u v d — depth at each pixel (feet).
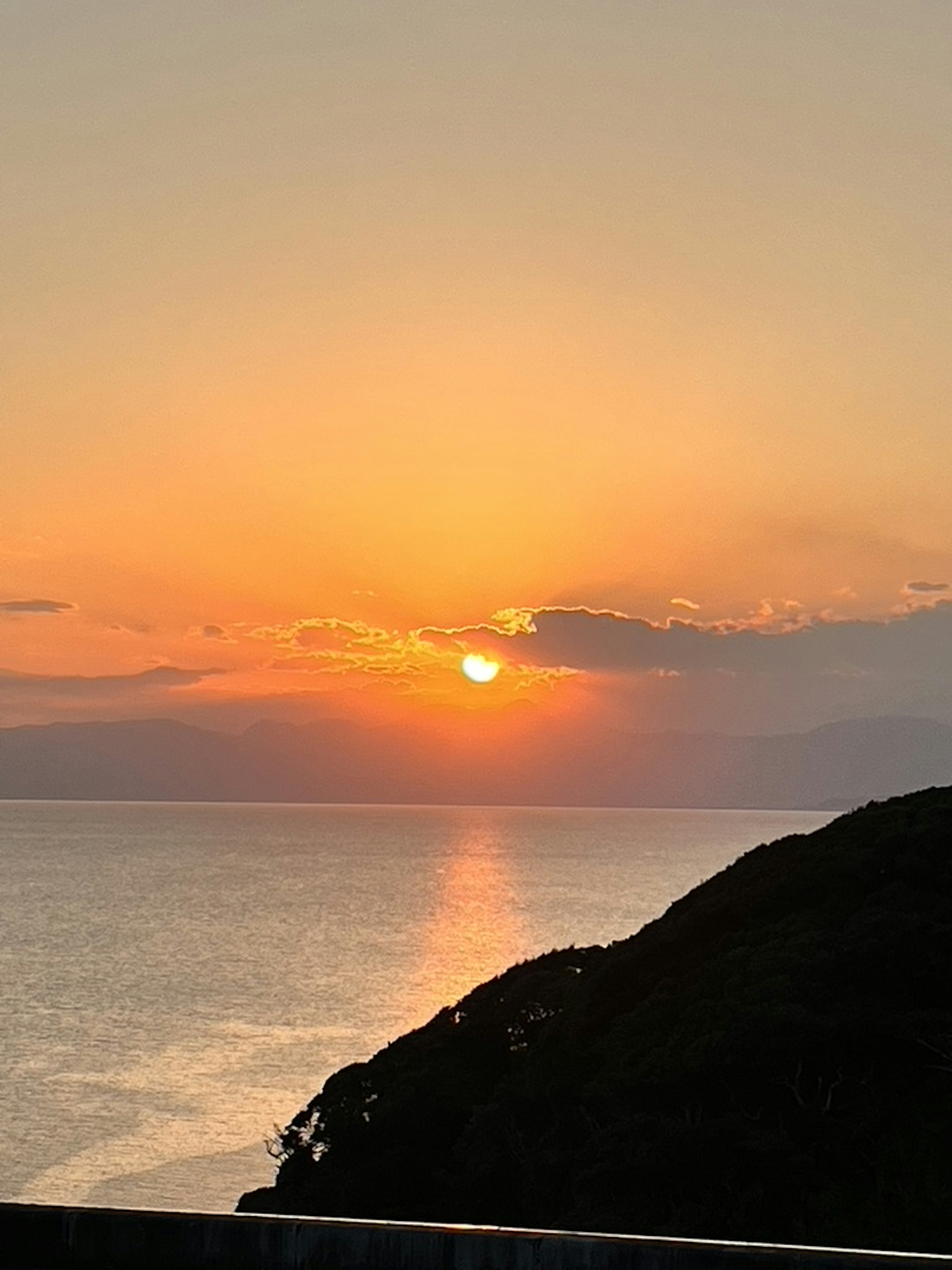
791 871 122.83
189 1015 331.16
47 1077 261.85
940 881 114.21
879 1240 84.28
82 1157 206.69
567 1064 108.88
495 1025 129.90
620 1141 94.07
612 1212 92.07
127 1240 26.84
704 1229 87.56
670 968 117.70
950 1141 89.04
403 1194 115.03
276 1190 124.67
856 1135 92.99
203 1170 199.41
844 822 132.98
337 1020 322.14
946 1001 100.01
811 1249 23.99
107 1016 330.13
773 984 102.47
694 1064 98.27
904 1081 96.63
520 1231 25.23
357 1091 126.31
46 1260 27.17
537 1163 102.12
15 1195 186.80
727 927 119.34
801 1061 96.68
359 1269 25.73
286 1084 253.85
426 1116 119.44
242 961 426.10
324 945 460.14
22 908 584.81
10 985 381.19
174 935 490.90
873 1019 96.32
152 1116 231.30
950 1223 83.56
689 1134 91.40
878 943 102.99
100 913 565.53
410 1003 345.10
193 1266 26.55
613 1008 115.55
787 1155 89.71
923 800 133.69
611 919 527.40
